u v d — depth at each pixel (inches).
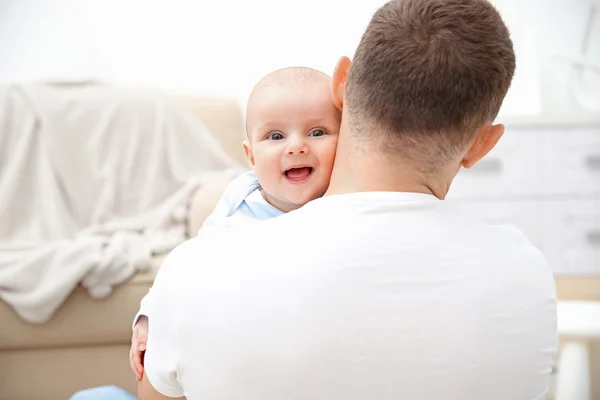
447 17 26.3
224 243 27.8
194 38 134.6
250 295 26.0
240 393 26.1
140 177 104.5
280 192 37.3
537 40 141.2
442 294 26.3
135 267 83.0
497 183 128.5
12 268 81.8
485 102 26.6
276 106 36.9
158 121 108.0
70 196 99.6
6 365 82.5
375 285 25.9
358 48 27.9
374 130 27.6
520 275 27.8
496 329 26.7
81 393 45.0
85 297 81.7
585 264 128.6
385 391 25.8
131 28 133.3
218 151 110.9
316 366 25.5
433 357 25.9
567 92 140.8
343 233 26.7
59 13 131.9
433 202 27.8
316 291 25.7
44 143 101.4
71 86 109.0
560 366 77.0
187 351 26.9
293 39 135.9
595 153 127.7
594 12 139.5
